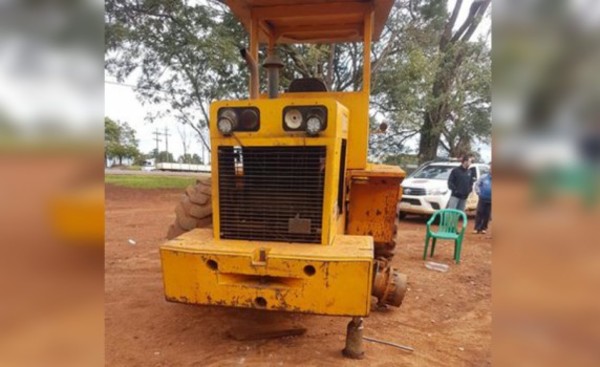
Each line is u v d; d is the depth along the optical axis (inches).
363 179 171.5
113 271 212.2
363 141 163.2
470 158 350.0
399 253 275.6
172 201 522.0
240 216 124.0
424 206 393.4
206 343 133.9
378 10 163.5
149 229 329.1
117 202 500.4
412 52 576.7
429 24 613.0
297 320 153.3
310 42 200.5
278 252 113.0
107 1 460.4
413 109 617.9
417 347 137.3
